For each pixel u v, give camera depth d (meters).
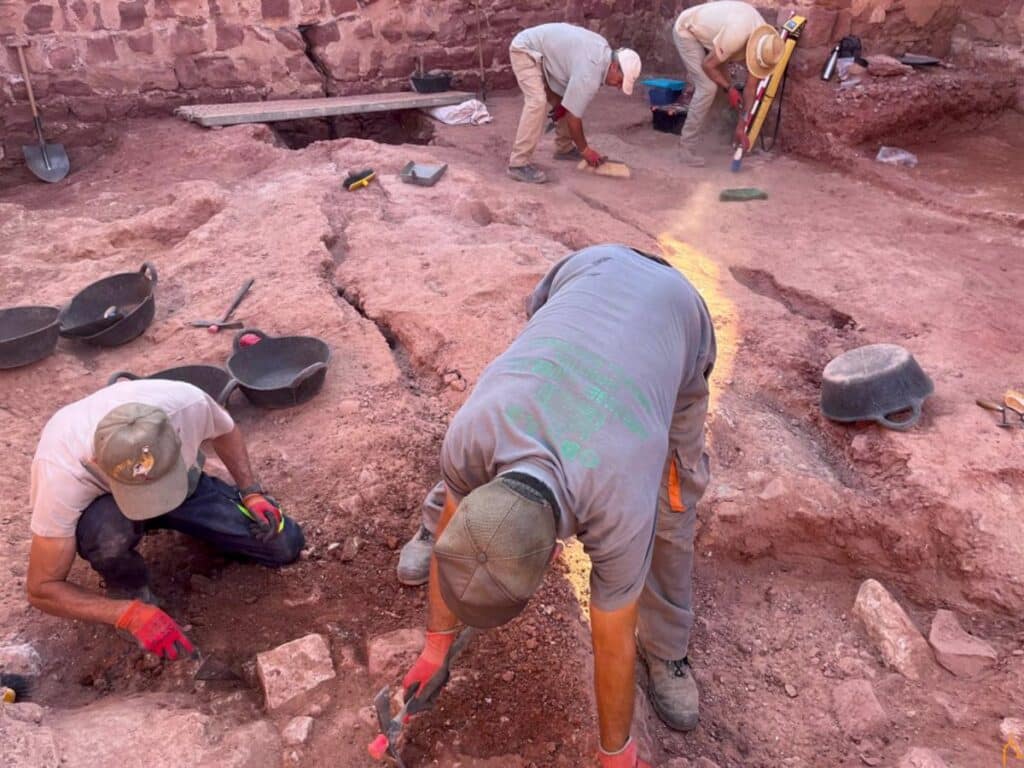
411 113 8.65
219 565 3.01
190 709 2.42
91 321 4.14
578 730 2.42
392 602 2.88
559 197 6.30
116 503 2.49
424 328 4.30
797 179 6.86
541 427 1.76
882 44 7.80
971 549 3.04
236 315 4.40
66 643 2.67
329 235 5.30
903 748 2.47
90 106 7.42
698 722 2.61
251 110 7.57
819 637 2.94
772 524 3.21
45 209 6.20
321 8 8.14
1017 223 5.71
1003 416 3.53
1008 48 7.84
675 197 6.42
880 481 3.40
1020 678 2.64
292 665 2.54
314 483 3.35
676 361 2.03
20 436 3.56
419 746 2.39
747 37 6.71
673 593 2.50
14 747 2.10
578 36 6.20
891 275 4.97
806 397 3.92
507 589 1.56
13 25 6.97
